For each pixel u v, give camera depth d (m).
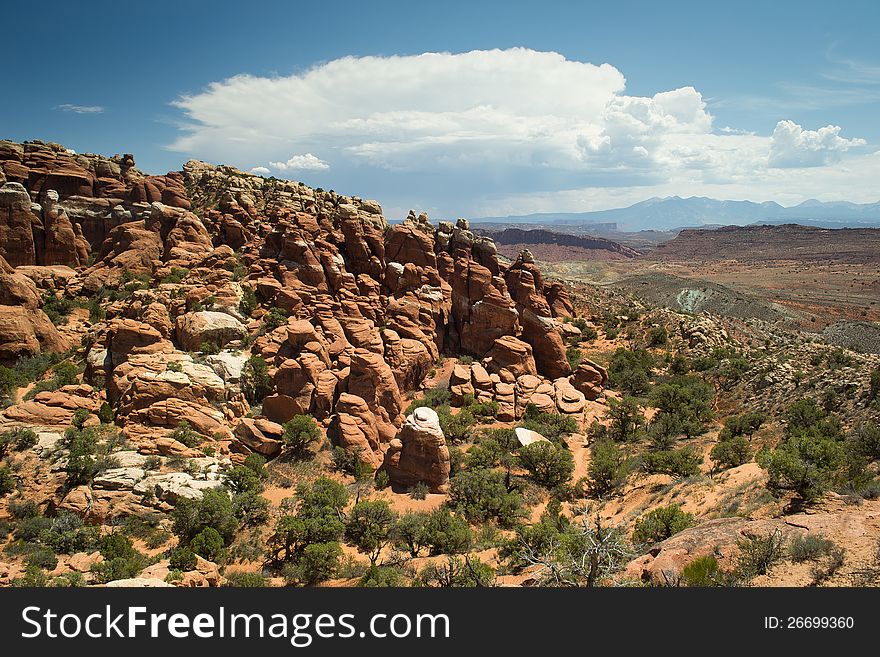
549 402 65.88
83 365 59.53
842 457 31.05
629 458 50.31
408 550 36.31
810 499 25.36
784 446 32.94
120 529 37.59
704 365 85.00
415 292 83.56
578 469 51.19
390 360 69.06
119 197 99.50
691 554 19.56
